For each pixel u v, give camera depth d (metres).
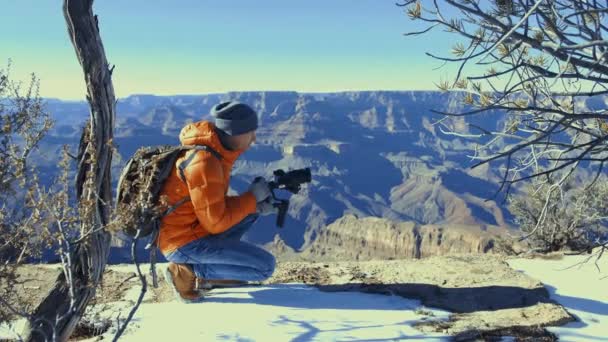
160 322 3.76
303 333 3.59
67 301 2.66
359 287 4.60
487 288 4.43
